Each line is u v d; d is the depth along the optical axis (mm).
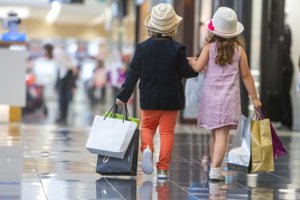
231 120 10523
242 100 19375
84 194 9047
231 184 10445
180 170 11969
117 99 10586
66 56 29219
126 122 10430
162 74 10625
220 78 10617
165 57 10641
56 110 42312
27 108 39594
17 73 22359
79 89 54531
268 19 22062
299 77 21125
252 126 10438
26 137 17438
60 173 11000
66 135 18516
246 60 10750
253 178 11203
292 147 16906
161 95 10617
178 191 9586
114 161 10523
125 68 42250
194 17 23859
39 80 50062
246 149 10422
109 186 9844
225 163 13133
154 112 10758
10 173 10820
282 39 22641
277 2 22453
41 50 51406
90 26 72062
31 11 59438
